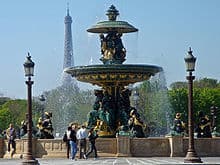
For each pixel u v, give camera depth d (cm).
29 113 4253
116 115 5844
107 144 5309
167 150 5344
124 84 5903
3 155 5784
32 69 4275
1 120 17350
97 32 6025
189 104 4266
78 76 5944
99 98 5884
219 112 13250
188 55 4259
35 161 4206
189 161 4231
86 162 4697
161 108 8575
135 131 5588
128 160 4862
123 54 5975
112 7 6009
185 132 5744
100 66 5731
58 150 5378
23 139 5631
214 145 5447
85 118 8475
